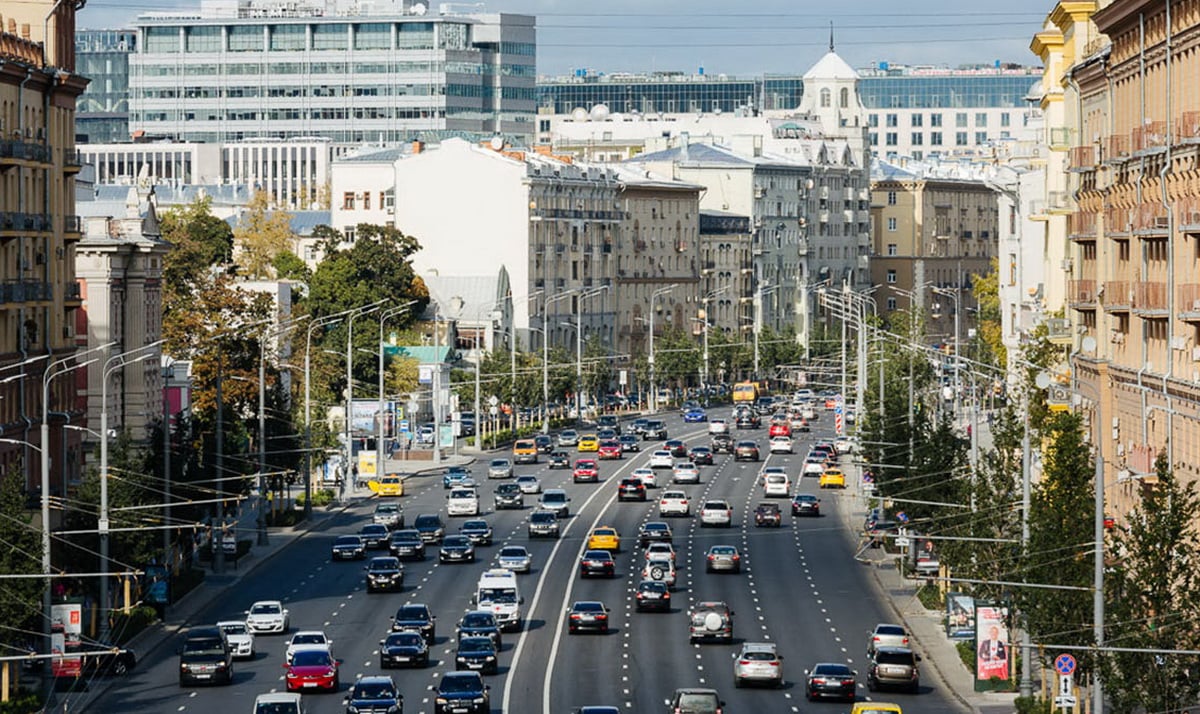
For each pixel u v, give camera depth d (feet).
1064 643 490.90
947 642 637.30
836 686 536.83
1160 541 463.01
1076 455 561.02
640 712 522.88
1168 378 627.05
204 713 523.70
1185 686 449.06
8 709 515.50
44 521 565.12
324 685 553.64
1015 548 545.03
